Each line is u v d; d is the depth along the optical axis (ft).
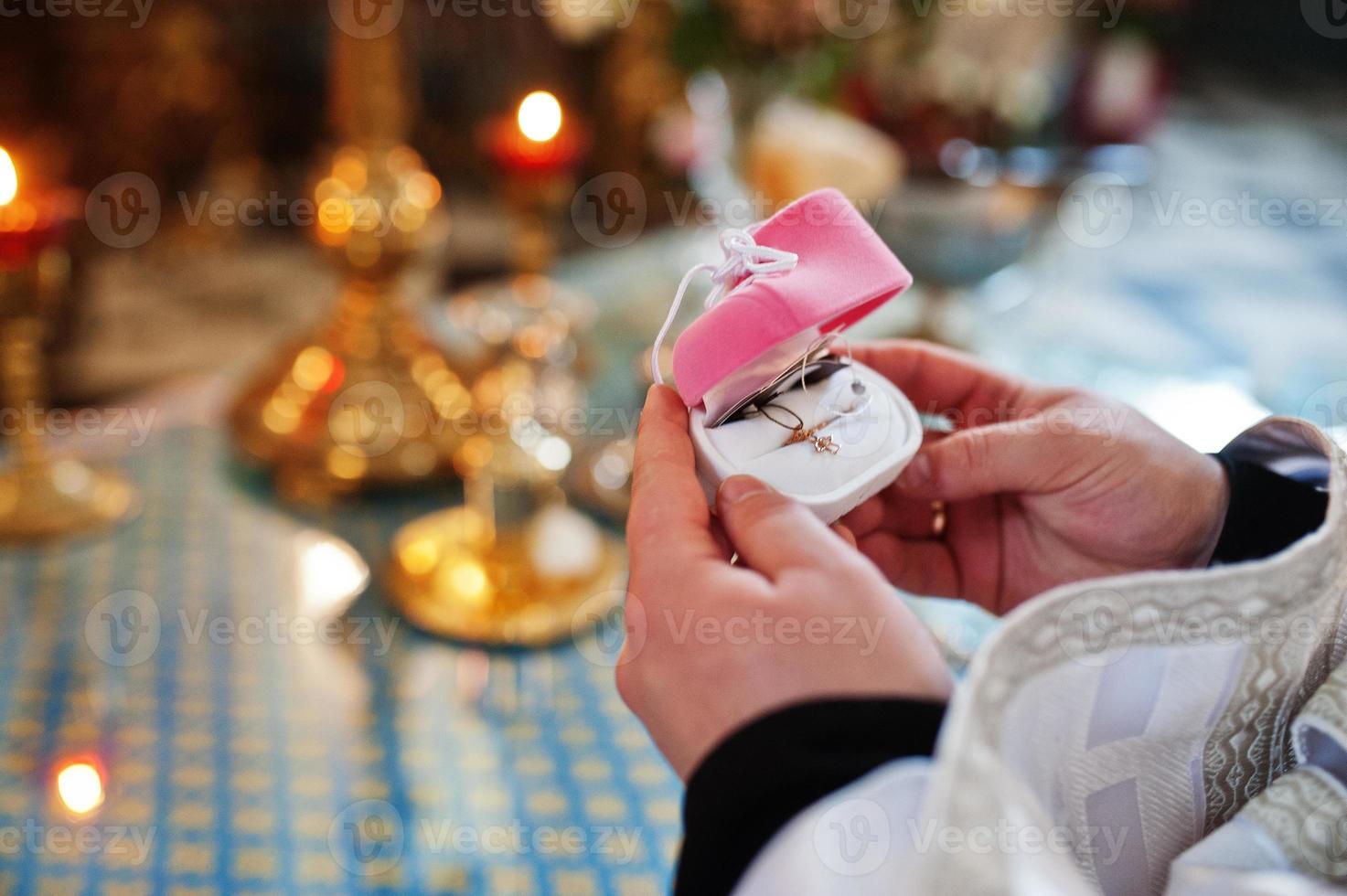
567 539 3.34
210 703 3.02
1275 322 4.70
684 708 2.19
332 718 3.01
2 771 2.88
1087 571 2.67
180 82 9.84
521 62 10.66
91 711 2.99
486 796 2.87
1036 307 4.61
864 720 1.97
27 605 3.22
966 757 1.67
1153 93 3.86
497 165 3.65
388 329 3.71
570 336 3.94
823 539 2.25
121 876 2.72
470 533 3.36
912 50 3.86
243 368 4.22
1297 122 10.16
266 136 11.10
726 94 4.04
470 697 3.06
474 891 2.72
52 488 3.47
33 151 8.80
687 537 2.28
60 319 7.64
